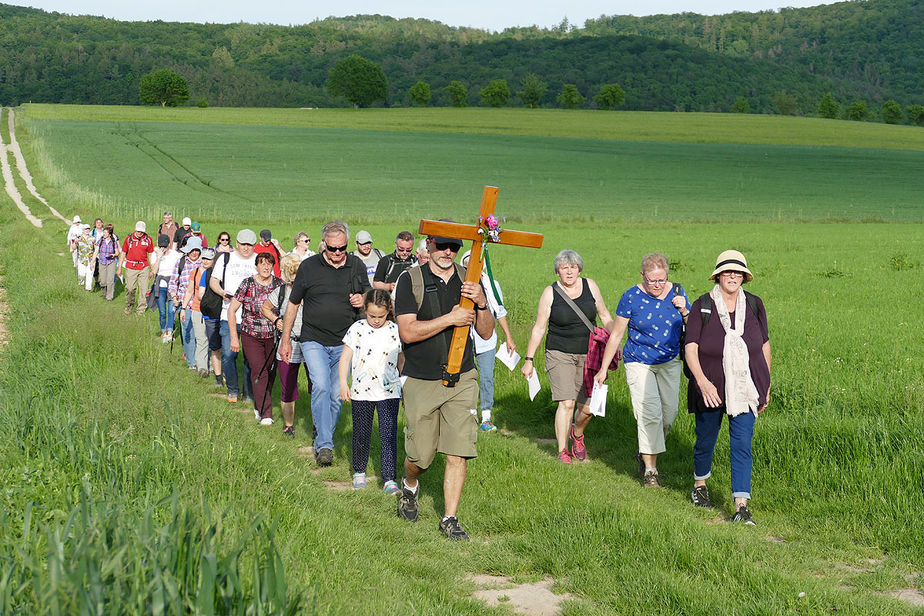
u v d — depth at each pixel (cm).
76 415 671
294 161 9406
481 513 655
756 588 493
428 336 602
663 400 769
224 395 1096
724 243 3991
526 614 478
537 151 11050
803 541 607
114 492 488
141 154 9500
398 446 851
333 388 816
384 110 17288
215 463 592
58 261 2514
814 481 689
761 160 10550
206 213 5744
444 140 12031
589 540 568
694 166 9869
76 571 305
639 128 14438
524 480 730
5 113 13925
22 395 724
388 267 1005
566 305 826
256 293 927
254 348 932
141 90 19400
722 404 670
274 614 342
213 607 322
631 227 5209
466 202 6969
